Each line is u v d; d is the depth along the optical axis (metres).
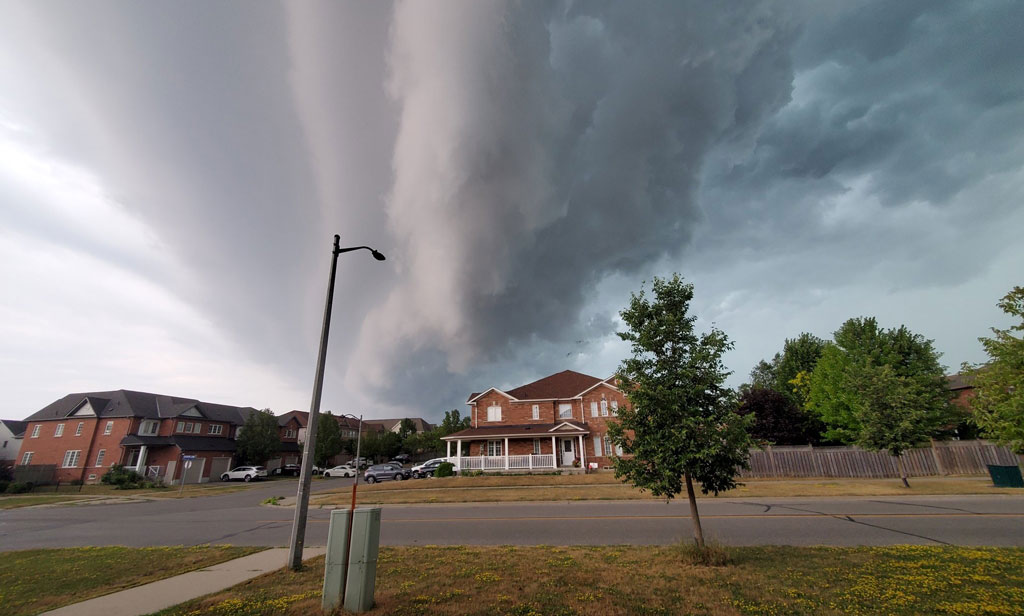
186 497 33.19
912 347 35.16
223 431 56.78
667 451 9.31
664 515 16.09
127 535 15.48
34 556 11.54
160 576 9.04
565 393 41.16
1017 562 8.33
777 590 7.12
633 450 9.80
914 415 21.44
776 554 9.53
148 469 45.75
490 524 15.23
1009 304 8.64
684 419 9.37
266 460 56.84
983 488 20.41
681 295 10.42
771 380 69.88
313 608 6.75
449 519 16.70
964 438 35.41
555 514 17.22
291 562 9.34
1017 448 8.39
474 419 41.47
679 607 6.54
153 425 49.03
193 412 53.00
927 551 9.39
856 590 7.00
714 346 9.95
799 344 52.09
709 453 8.95
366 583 6.64
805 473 27.95
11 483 38.81
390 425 118.62
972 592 6.77
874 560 8.76
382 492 27.20
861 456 27.75
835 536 11.65
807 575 7.89
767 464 28.38
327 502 24.44
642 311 10.36
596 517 16.09
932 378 32.09
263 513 21.48
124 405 48.38
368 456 72.19
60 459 46.44
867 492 20.14
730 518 14.90
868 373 22.97
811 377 42.31
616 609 6.48
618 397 38.81
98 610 6.97
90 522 19.52
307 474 9.88
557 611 6.43
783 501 18.66
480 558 9.85
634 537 12.40
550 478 29.56
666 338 10.00
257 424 56.22
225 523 18.02
